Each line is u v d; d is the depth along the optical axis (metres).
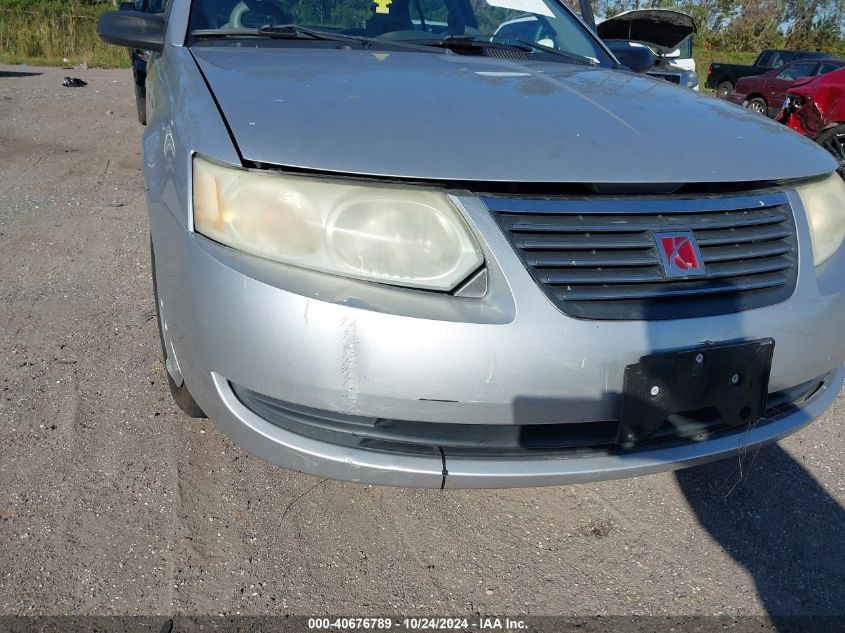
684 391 1.63
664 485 2.26
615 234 1.62
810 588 1.88
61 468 2.11
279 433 1.62
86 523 1.91
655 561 1.94
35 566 1.76
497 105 1.90
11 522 1.89
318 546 1.90
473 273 1.54
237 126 1.67
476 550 1.94
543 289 1.54
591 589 1.83
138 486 2.06
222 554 1.85
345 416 1.60
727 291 1.69
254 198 1.56
